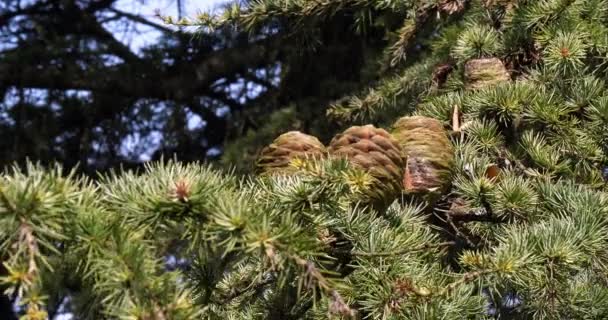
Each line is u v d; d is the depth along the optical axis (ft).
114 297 4.67
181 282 4.74
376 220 5.34
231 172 5.10
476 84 6.64
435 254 5.58
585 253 5.44
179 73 14.87
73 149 14.61
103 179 4.90
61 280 4.75
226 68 14.37
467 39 6.88
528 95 6.38
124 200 4.81
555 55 6.46
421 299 5.20
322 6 7.02
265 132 12.01
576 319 5.59
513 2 6.89
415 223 5.52
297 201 4.99
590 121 6.46
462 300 5.31
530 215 5.74
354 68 12.69
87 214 4.71
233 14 6.93
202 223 4.81
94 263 4.68
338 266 5.32
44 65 14.34
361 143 5.39
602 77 6.82
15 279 4.54
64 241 4.71
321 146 5.44
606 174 6.48
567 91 6.57
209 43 14.47
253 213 4.82
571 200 5.73
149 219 4.79
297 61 12.77
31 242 4.59
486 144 6.29
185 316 4.63
